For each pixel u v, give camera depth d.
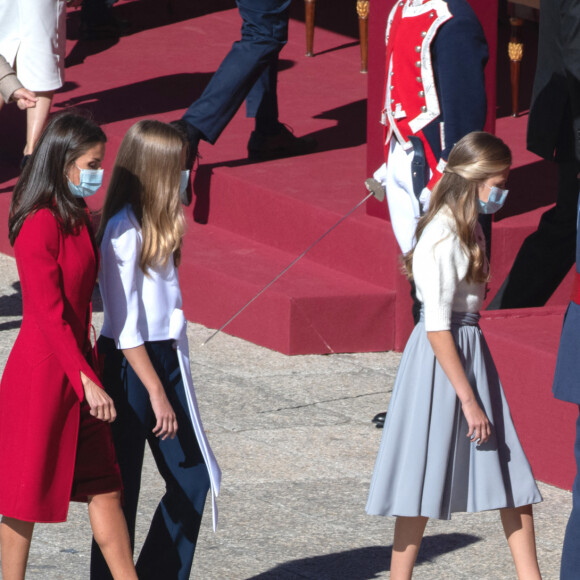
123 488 15.62
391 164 21.69
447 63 20.38
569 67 24.28
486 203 15.76
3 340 27.34
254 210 30.73
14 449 14.67
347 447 22.00
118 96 40.09
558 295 28.67
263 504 19.53
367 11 42.88
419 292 15.63
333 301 26.83
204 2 54.00
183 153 15.30
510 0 37.66
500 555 17.92
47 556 17.58
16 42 29.53
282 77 42.78
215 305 28.38
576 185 25.88
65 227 14.57
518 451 16.03
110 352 15.52
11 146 38.88
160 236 15.07
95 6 47.91
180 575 15.75
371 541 18.31
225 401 24.11
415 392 15.73
